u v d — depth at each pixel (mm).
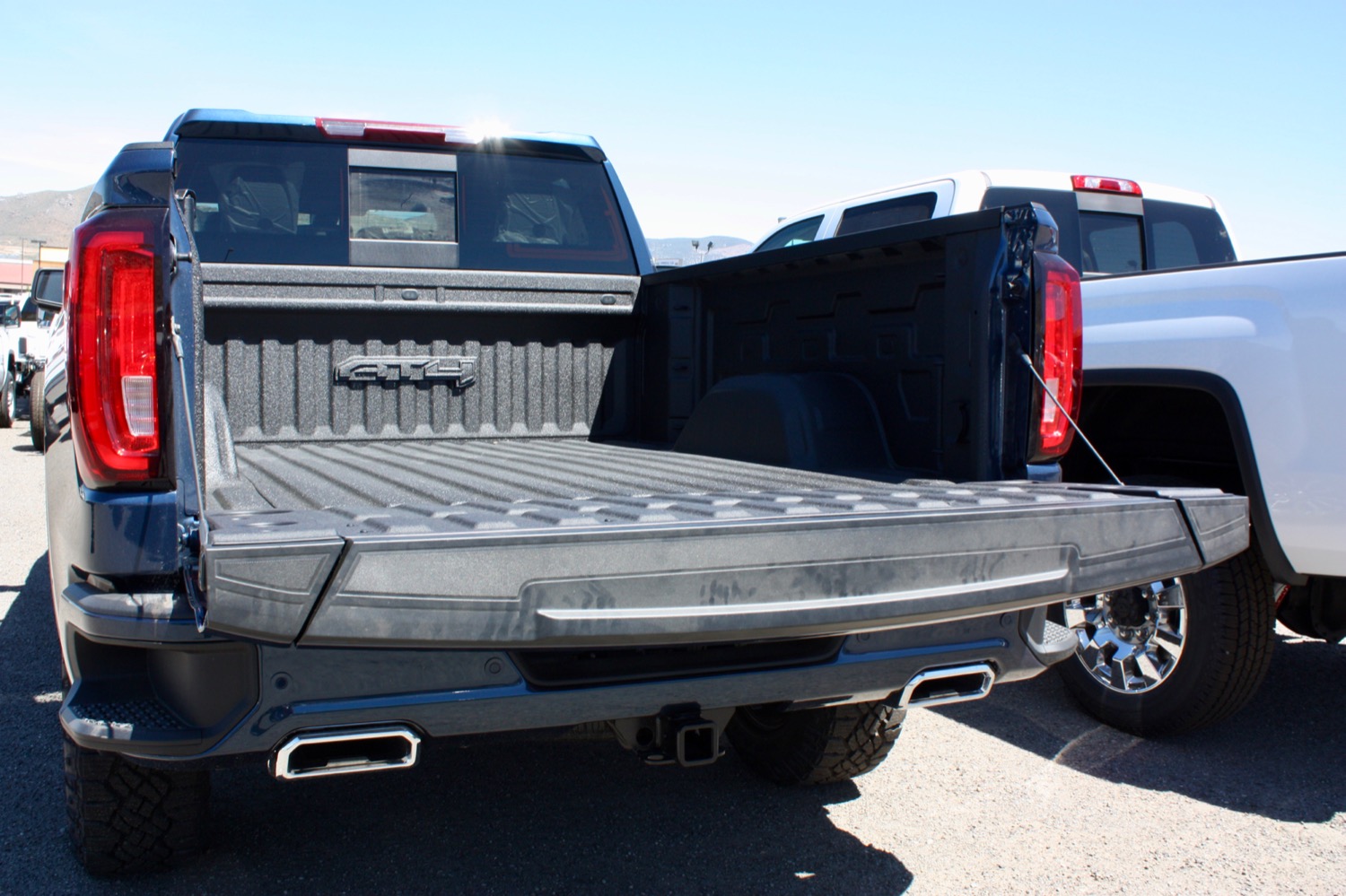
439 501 2334
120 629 1862
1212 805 3193
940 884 2670
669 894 2594
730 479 2840
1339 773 3461
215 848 2787
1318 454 3135
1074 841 2932
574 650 2027
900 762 3529
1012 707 4152
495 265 4227
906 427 3062
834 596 1943
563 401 4320
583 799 3174
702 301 4145
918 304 2992
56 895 2496
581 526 1809
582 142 4379
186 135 3834
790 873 2721
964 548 2061
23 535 7285
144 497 1942
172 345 1906
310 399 3949
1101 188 5684
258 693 1822
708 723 2141
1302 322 3184
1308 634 3842
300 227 3971
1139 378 3604
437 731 1938
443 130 4133
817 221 6633
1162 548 2320
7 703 3914
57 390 2414
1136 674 3816
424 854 2785
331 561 1625
